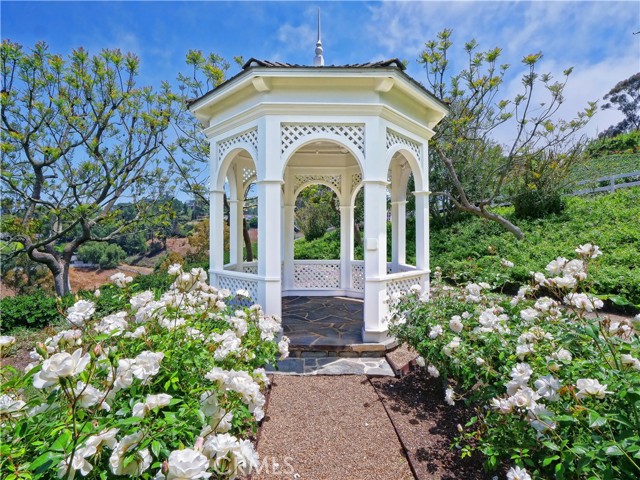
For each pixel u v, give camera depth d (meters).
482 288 3.55
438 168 12.21
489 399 2.41
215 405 1.53
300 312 6.80
